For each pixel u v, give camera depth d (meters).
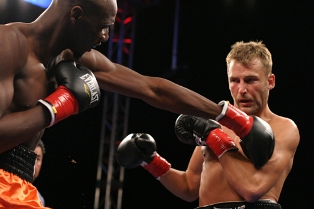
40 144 3.81
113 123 7.57
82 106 2.03
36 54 2.10
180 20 8.19
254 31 7.71
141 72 8.45
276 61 7.66
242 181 2.60
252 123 2.52
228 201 2.72
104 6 2.03
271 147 2.54
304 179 7.53
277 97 7.68
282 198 7.66
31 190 2.03
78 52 2.15
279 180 2.86
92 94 2.07
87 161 8.00
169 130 8.36
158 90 2.41
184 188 3.25
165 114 8.38
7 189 1.92
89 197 8.04
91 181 8.04
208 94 7.77
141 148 3.27
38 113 1.92
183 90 2.41
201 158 3.20
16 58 1.94
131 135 3.33
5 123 1.83
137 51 8.41
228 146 2.70
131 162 3.26
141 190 8.48
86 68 2.16
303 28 7.44
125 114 7.73
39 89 2.08
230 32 7.86
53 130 7.71
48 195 7.74
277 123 2.88
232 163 2.65
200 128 2.82
